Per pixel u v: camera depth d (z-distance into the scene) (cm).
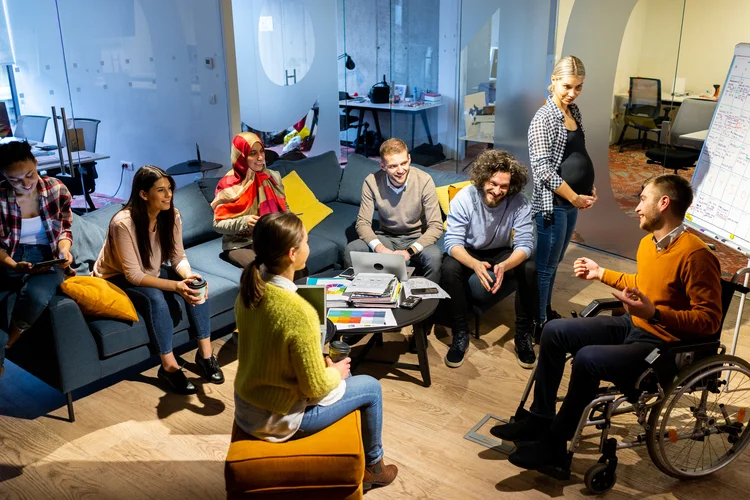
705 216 316
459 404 306
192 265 366
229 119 498
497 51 541
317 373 193
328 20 659
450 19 700
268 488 200
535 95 516
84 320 286
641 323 251
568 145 346
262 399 199
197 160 530
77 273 325
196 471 261
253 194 363
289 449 201
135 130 498
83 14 453
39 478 256
